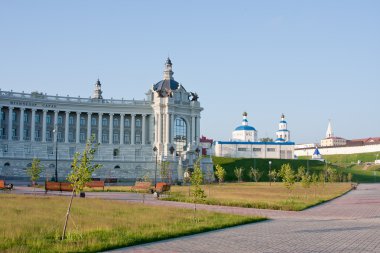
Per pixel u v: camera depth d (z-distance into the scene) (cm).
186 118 15375
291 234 2933
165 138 14688
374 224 3566
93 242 2391
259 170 16238
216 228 3184
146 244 2503
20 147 13212
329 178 15688
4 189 6869
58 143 13850
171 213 3944
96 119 14600
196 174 4231
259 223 3584
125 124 14975
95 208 4141
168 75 15938
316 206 5566
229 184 12256
